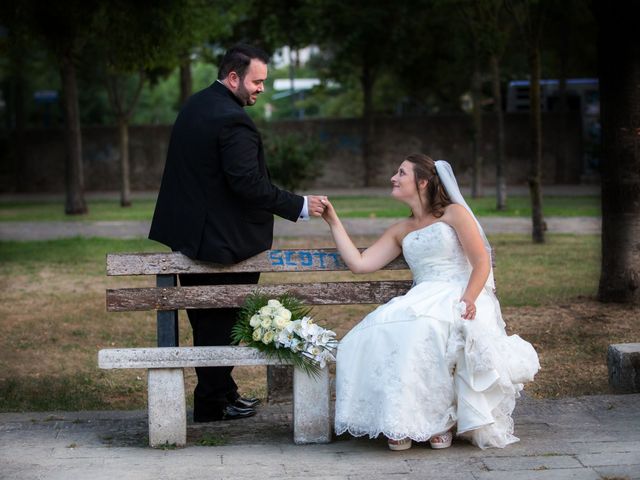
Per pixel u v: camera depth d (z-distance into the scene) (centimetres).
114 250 1500
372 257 510
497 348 463
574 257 1320
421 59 3206
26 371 742
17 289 1140
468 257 483
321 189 3475
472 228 486
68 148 2334
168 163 514
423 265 494
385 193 3180
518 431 493
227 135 492
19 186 3625
